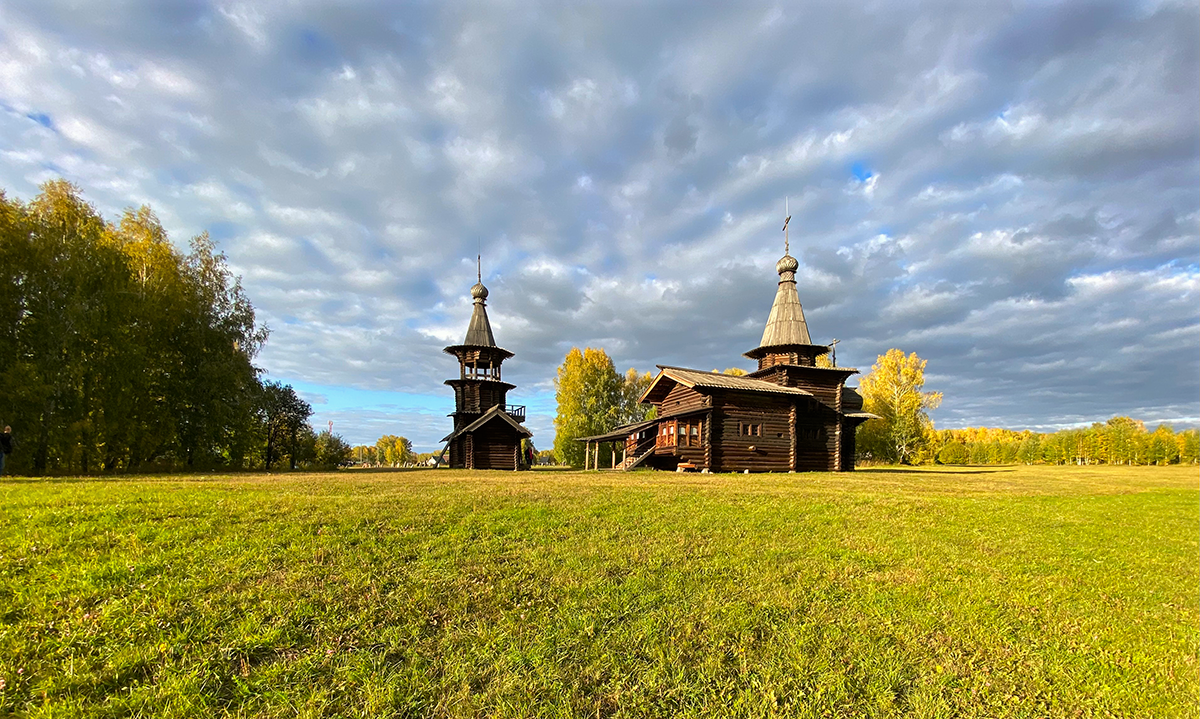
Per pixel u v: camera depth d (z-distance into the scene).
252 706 3.94
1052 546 9.66
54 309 24.44
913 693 4.37
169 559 6.64
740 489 16.47
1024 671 4.82
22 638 4.64
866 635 5.34
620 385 63.91
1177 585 7.61
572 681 4.34
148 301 28.92
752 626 5.44
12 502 9.55
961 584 7.07
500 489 14.80
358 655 4.67
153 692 4.02
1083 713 4.22
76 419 25.16
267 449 48.06
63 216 27.34
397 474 25.75
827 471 34.38
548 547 7.93
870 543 9.05
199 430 31.64
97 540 7.27
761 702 4.12
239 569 6.41
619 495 13.71
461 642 4.93
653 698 4.17
